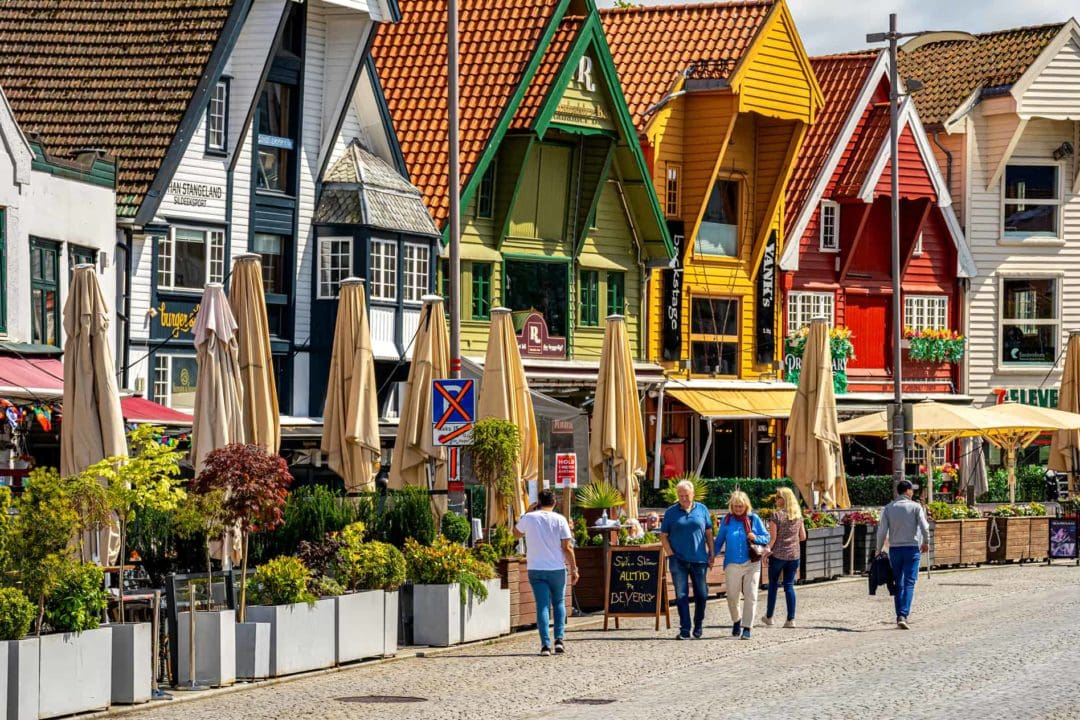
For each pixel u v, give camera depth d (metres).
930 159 76.56
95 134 49.44
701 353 69.31
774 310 71.94
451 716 22.69
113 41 50.91
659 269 67.38
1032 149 81.19
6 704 21.17
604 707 23.39
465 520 34.78
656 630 33.03
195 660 25.00
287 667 26.30
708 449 66.88
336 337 38.78
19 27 51.91
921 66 83.56
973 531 49.19
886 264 77.19
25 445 39.03
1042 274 80.88
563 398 63.00
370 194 54.12
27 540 21.98
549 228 62.50
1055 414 55.72
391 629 28.89
